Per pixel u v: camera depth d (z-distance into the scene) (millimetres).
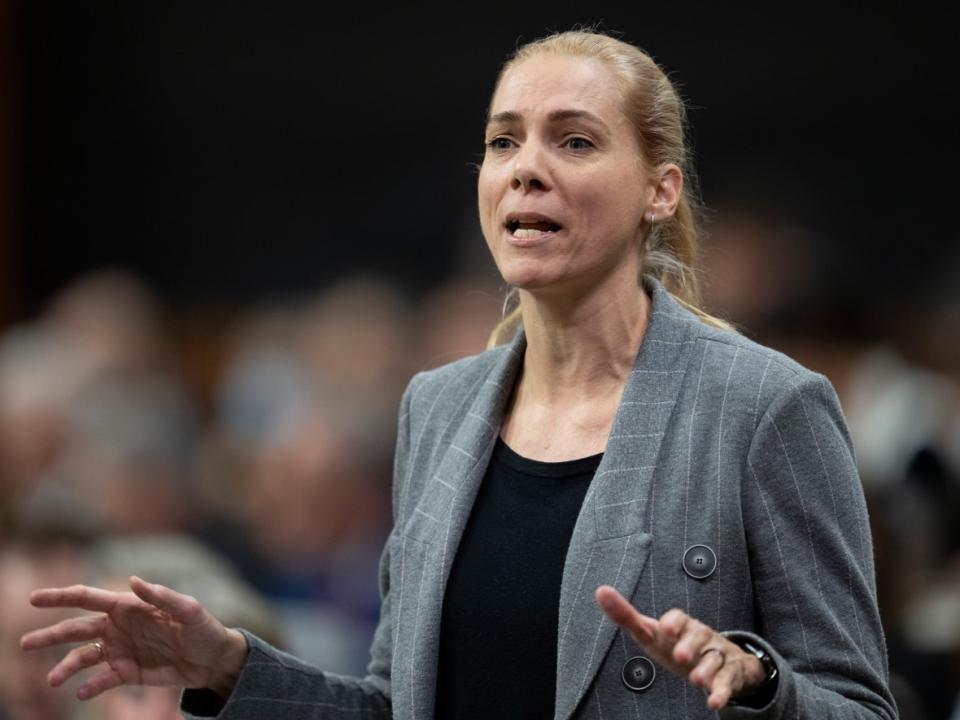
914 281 31641
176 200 34188
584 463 8719
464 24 33312
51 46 34156
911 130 31984
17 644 14312
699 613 8258
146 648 8781
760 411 8508
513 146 8906
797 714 7652
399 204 33000
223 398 30609
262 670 8914
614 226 8773
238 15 33938
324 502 21703
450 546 8766
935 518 17891
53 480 21844
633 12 32406
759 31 32094
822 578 8352
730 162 32156
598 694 8250
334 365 28219
